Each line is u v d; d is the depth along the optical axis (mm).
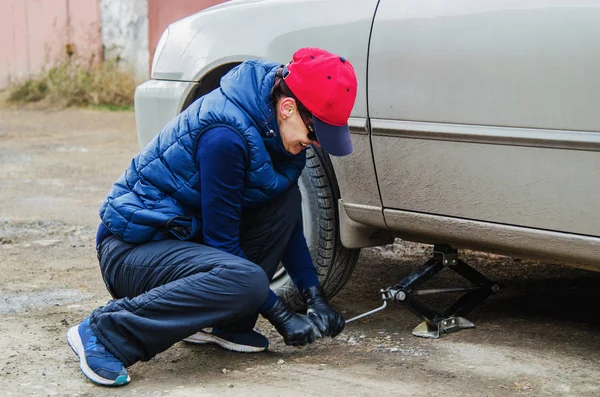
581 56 2369
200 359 2795
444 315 3051
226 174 2471
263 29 3145
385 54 2791
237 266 2490
